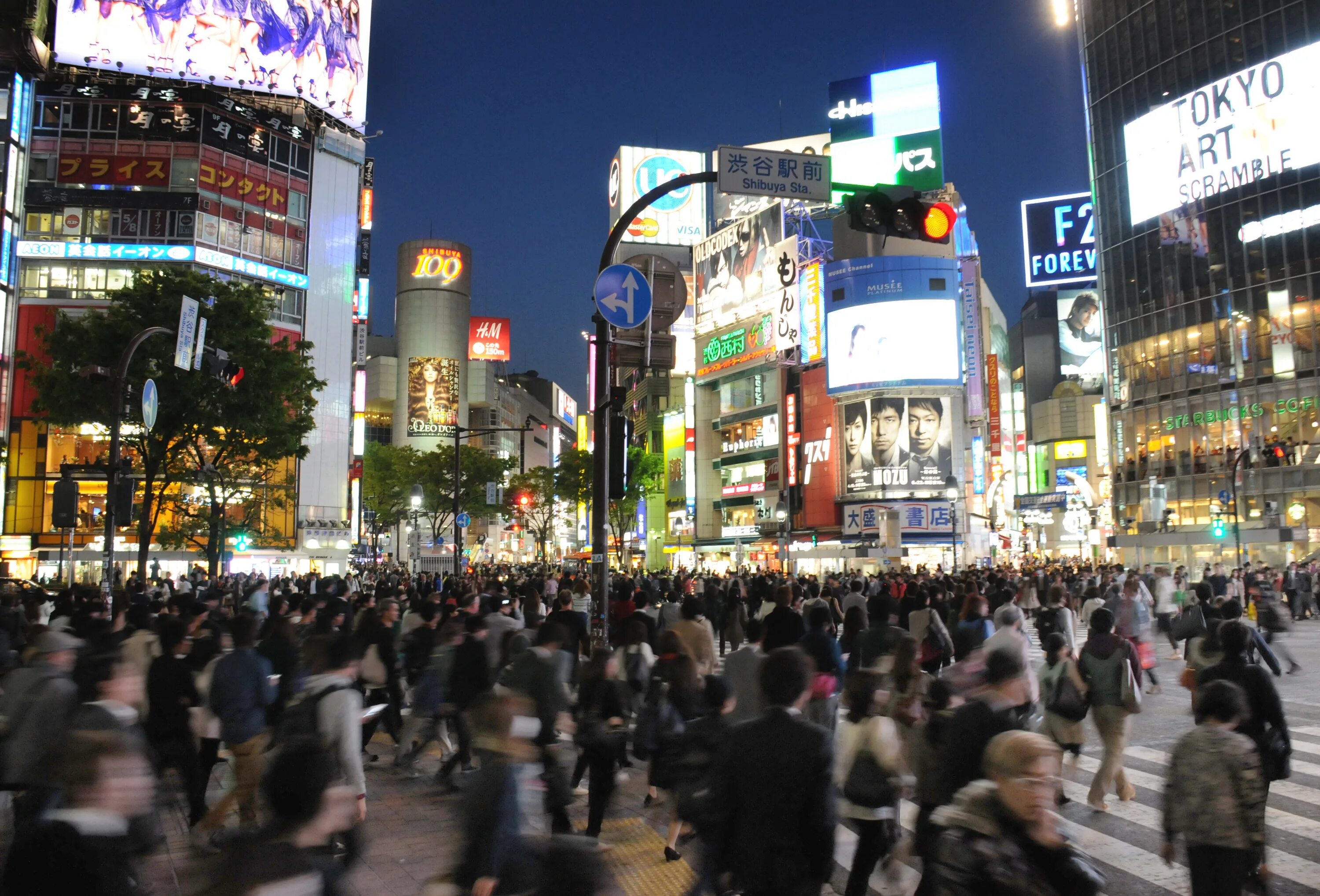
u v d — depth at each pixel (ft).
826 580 85.40
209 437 91.25
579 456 253.85
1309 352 171.12
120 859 10.67
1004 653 17.06
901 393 212.02
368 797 31.09
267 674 25.02
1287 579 111.96
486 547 392.68
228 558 141.08
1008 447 311.88
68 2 179.42
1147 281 200.13
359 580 147.74
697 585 103.09
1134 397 202.08
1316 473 167.73
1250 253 179.73
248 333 88.48
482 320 484.74
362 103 213.87
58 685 20.29
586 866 10.60
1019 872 11.07
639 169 320.09
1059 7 191.21
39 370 88.02
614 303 33.37
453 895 12.11
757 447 254.47
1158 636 85.20
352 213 209.97
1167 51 196.75
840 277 219.00
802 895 13.29
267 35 196.75
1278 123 176.04
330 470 199.00
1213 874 15.39
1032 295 433.48
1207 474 184.24
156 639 32.76
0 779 19.52
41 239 174.81
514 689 24.97
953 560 187.83
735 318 262.88
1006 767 11.68
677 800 23.54
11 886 10.25
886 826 18.35
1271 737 19.71
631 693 25.41
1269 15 177.88
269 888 9.14
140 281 85.97
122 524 55.52
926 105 239.30
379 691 36.47
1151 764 35.35
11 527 167.53
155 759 24.17
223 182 185.68
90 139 178.70
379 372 410.11
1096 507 277.64
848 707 18.78
